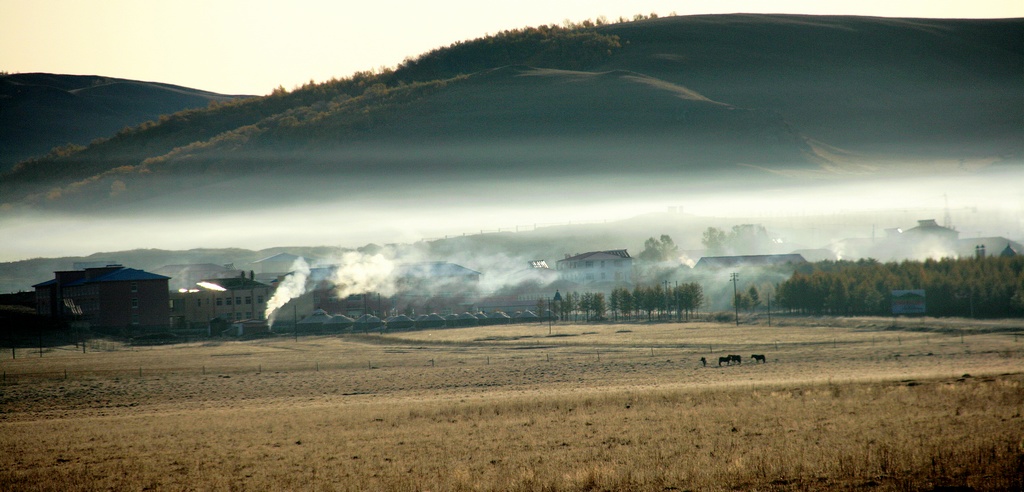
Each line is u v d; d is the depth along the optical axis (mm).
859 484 76688
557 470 89750
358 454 107938
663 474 83750
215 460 109062
